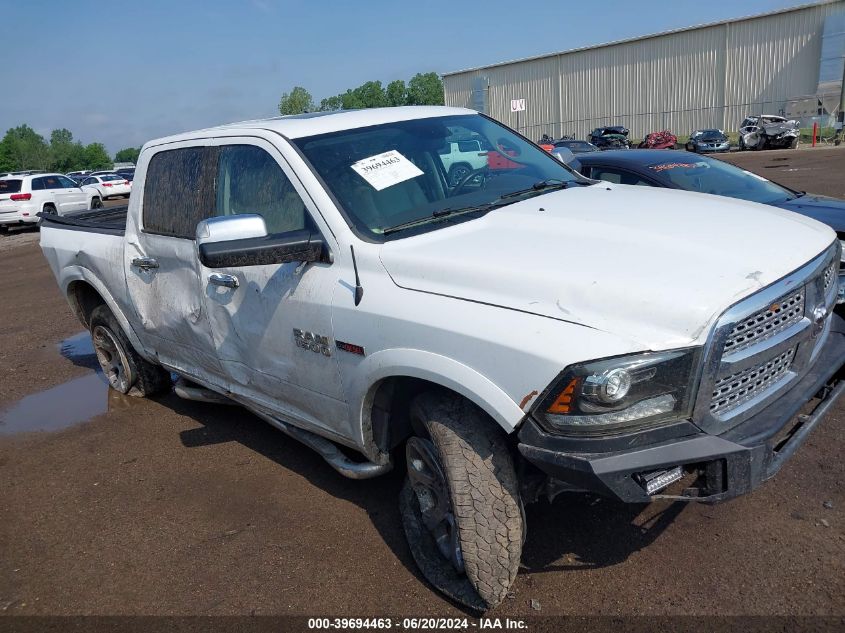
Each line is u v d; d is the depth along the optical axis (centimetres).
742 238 289
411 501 341
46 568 367
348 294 316
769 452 256
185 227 425
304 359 347
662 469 248
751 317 253
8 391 661
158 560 362
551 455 249
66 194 2353
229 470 451
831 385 312
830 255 305
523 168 413
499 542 279
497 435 281
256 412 428
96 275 536
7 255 1733
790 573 301
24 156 12525
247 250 307
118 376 602
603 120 5075
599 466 240
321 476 430
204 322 415
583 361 240
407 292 294
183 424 535
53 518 416
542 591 307
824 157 2545
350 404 329
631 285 253
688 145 3744
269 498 410
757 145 3522
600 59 4988
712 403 252
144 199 467
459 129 418
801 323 278
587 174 700
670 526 342
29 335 876
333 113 410
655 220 310
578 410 243
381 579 328
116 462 480
